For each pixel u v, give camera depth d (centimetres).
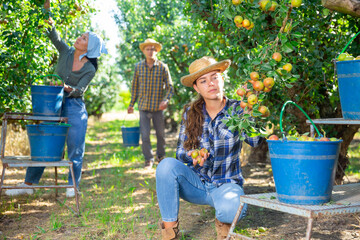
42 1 354
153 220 340
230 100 270
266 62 212
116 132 1402
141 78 621
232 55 420
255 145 257
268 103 388
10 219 348
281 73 205
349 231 291
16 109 473
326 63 351
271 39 309
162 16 904
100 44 440
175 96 995
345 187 258
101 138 1202
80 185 503
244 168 590
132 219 339
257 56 218
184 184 256
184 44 759
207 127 267
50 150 356
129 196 436
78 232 312
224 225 257
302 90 373
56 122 407
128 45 1042
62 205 396
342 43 362
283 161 199
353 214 317
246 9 224
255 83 206
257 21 309
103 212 368
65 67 435
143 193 450
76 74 431
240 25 225
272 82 203
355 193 234
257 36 329
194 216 354
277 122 387
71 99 429
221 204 245
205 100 268
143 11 943
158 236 299
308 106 384
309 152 192
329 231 294
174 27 842
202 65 261
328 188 199
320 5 332
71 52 439
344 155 418
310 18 339
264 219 337
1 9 380
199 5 392
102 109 1850
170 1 905
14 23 418
